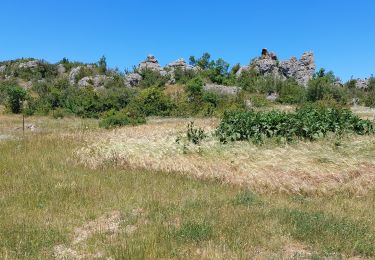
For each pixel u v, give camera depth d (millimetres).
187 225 7781
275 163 13141
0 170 12734
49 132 23062
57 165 13594
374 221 8516
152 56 74938
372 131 17641
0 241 7211
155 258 6566
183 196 10133
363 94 59594
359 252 7012
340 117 17641
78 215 8742
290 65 69375
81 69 69812
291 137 15961
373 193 10984
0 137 20844
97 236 7496
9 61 85438
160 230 7633
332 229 7777
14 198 9875
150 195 10141
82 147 16453
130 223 8234
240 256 6531
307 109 19203
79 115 38281
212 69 68375
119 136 18953
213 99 40000
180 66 72562
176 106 37156
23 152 15820
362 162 13453
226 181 11836
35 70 77250
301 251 7008
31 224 8109
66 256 6758
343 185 11469
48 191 10438
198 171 12750
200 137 16547
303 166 12820
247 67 69438
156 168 13273
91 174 12367
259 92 56969
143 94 37250
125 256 6566
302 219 8352
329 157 13758
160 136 18000
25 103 45156
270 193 10828
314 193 11000
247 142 15789
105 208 9203
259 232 7633
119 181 11555
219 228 7773
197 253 6754
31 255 6738
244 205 9539
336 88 53719
